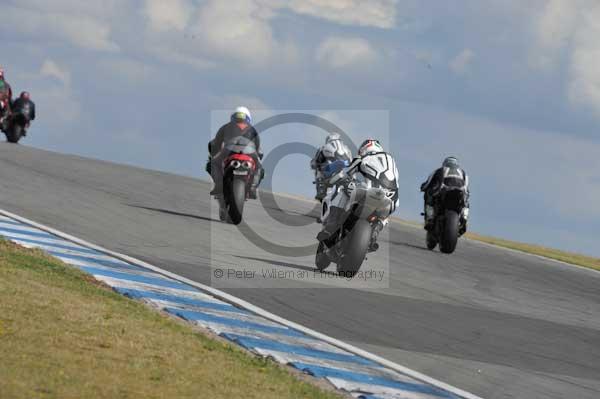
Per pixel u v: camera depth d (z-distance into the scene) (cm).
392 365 2859
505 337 3559
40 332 2320
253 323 3105
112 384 2033
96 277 3319
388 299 3972
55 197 5625
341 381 2561
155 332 2570
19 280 2836
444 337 3394
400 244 6150
